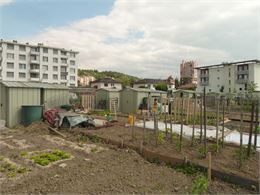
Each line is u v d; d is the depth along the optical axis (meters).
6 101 15.55
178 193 6.00
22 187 6.24
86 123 14.68
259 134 11.87
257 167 7.33
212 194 6.01
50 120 15.20
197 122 15.53
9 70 62.72
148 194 5.92
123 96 26.94
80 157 8.96
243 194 6.04
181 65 106.00
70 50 74.56
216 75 64.12
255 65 56.44
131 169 7.68
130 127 14.20
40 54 67.69
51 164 8.07
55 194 5.84
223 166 7.43
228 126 14.84
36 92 16.83
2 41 61.44
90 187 6.24
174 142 10.29
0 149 9.88
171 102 19.64
